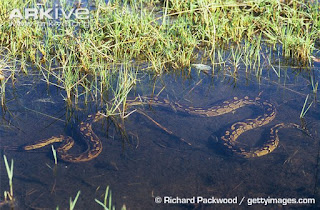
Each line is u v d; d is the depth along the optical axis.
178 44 13.02
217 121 10.30
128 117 10.23
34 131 9.59
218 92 11.34
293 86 11.51
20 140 9.27
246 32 14.21
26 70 11.86
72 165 8.60
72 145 9.30
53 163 8.65
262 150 9.05
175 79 11.89
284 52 13.05
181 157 8.88
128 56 12.70
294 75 12.04
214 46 13.05
